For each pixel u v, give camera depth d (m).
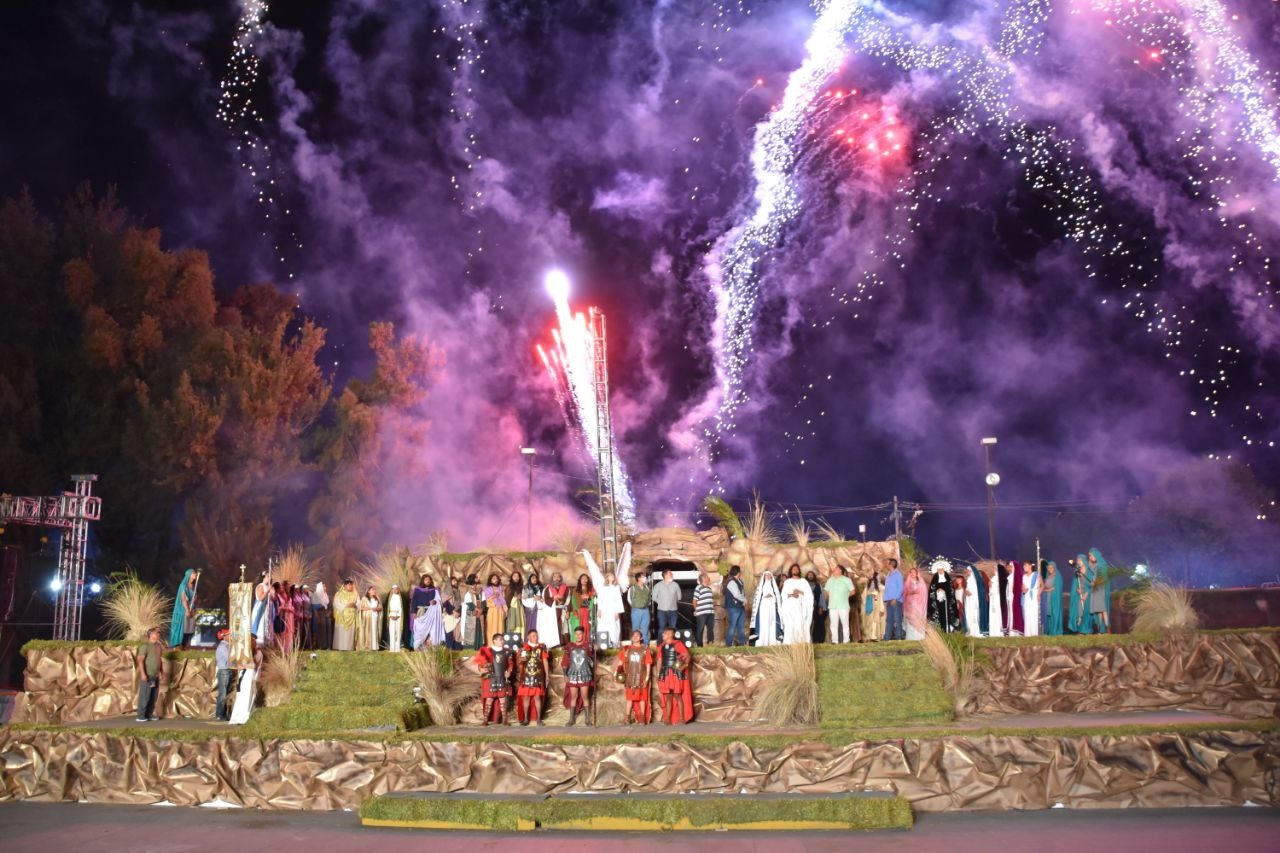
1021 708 17.97
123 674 20.41
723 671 18.45
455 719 18.12
